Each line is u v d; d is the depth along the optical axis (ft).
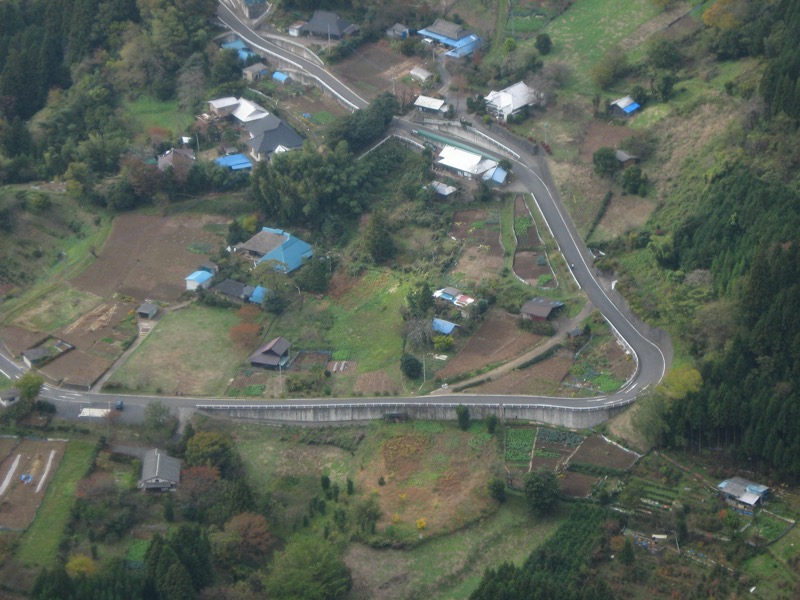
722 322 585.22
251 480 587.68
